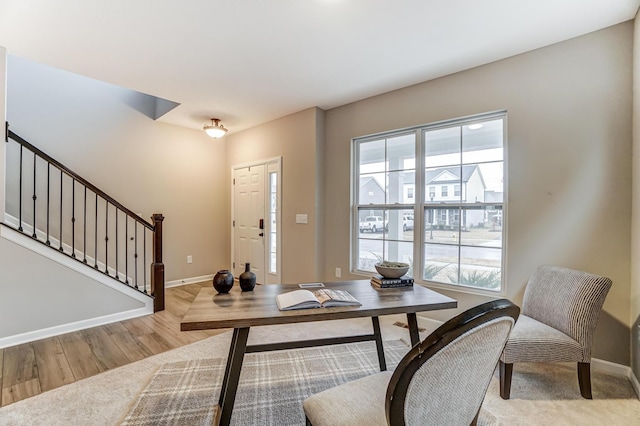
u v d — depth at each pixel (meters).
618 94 2.13
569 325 1.91
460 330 0.83
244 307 1.61
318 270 3.90
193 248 4.94
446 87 2.95
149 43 2.39
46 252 2.75
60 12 2.01
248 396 1.89
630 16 2.04
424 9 1.96
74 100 3.78
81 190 3.83
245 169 4.92
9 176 3.35
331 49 2.47
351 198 3.74
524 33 2.23
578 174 2.29
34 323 2.68
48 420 1.65
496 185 2.74
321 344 1.96
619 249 2.13
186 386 1.98
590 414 1.72
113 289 3.15
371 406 1.13
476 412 1.10
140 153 4.35
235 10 1.98
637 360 1.93
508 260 2.60
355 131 3.66
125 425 1.62
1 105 2.50
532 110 2.48
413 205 3.26
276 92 3.38
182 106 3.84
